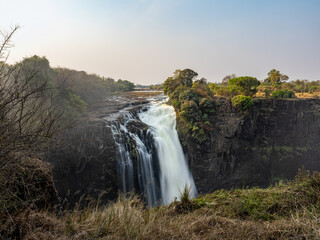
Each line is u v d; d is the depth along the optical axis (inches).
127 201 161.3
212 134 1120.2
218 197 207.5
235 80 1327.5
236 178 1224.2
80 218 131.3
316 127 1378.0
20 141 102.7
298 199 177.5
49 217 125.5
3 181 101.0
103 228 124.7
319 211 154.3
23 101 100.2
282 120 1296.8
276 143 1317.7
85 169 727.1
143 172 911.7
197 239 119.5
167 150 1047.0
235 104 1151.6
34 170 129.5
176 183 1041.5
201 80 1409.9
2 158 96.6
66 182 667.4
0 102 95.3
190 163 1116.5
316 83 2450.8
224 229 134.7
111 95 1796.3
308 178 202.2
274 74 2293.3
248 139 1243.2
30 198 116.6
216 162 1131.9
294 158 1336.1
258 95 1641.2
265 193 199.3
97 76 1640.0
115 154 808.9
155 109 1250.6
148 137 993.5
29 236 105.8
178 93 1238.9
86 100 1171.3
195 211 177.2
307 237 116.5
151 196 934.4
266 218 161.6
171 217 169.0
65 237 110.3
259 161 1288.1
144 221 136.8
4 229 103.4
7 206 105.7
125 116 1048.2
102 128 820.0
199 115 1114.7
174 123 1154.0
